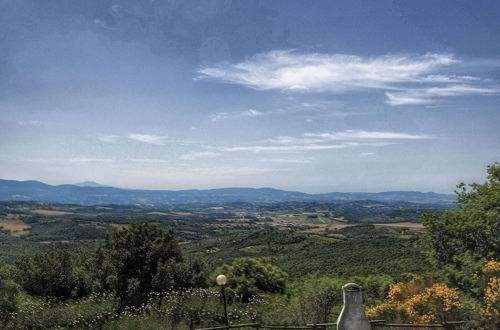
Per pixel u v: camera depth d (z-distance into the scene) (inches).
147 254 589.6
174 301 471.2
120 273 575.8
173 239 631.8
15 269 621.3
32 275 599.5
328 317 417.4
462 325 295.1
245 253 3164.4
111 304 500.7
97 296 530.3
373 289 557.9
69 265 637.3
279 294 640.4
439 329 299.4
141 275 571.8
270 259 2674.7
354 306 234.2
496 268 343.3
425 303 328.8
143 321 432.5
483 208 464.4
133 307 476.1
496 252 408.8
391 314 346.6
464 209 515.8
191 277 620.7
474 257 427.8
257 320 422.9
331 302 433.7
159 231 629.9
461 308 318.7
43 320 441.1
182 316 453.7
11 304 470.6
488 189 482.9
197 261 674.8
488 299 299.7
